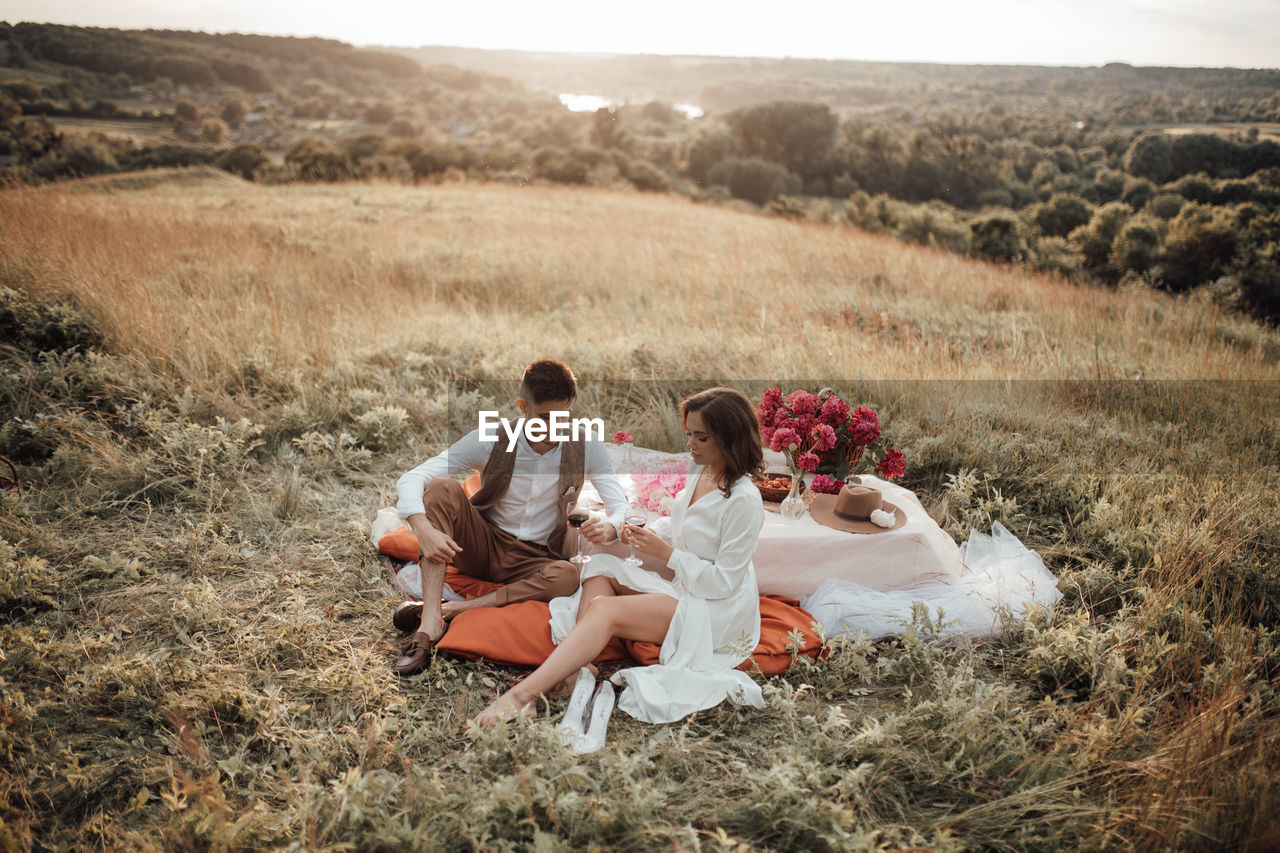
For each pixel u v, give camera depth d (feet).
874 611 11.01
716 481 9.99
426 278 31.30
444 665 10.13
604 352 21.90
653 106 526.57
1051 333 27.43
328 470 15.70
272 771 8.22
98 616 10.88
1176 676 9.84
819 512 12.47
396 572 12.49
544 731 8.25
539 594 10.94
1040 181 258.57
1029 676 10.18
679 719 9.33
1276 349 31.37
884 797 8.18
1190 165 218.79
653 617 9.90
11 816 7.52
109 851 7.20
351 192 67.15
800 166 280.51
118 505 13.79
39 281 21.79
